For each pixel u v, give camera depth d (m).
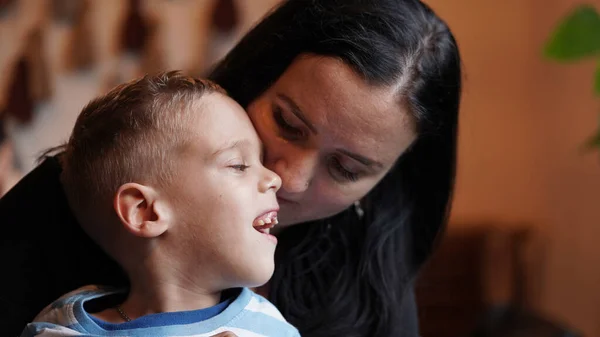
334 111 0.91
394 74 0.93
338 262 1.17
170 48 2.47
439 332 2.69
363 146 0.94
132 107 0.90
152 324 0.86
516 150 3.00
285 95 0.94
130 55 2.44
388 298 1.16
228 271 0.90
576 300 2.82
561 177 2.89
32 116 2.33
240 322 0.90
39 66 2.34
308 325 1.12
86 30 2.38
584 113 2.75
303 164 0.94
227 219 0.88
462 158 2.98
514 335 2.18
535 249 3.00
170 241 0.89
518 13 2.96
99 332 0.86
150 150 0.88
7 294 0.95
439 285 2.71
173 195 0.88
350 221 1.17
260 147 0.95
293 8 1.01
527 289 2.99
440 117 1.08
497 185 3.01
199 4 2.48
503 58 2.97
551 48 1.70
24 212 0.98
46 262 0.98
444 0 2.91
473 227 2.84
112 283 1.02
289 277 1.13
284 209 1.02
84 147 0.92
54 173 1.00
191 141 0.88
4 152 2.27
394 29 0.96
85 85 2.40
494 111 2.98
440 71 1.02
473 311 2.73
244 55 1.03
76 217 0.97
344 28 0.94
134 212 0.88
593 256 2.73
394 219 1.19
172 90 0.91
